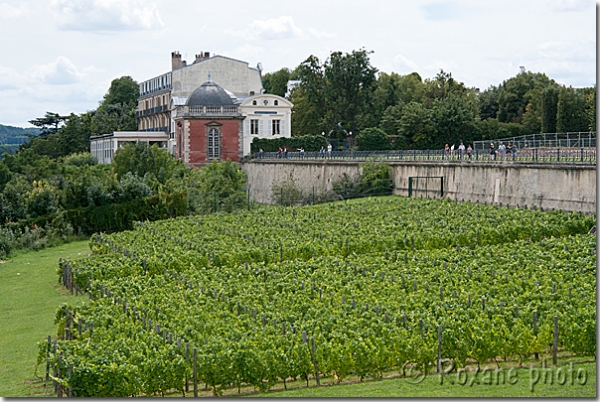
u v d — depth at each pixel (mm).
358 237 53688
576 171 57969
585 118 95875
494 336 27594
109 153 132750
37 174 95625
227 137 115562
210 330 30438
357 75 128125
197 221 70562
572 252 44281
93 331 30906
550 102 103062
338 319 30469
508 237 52844
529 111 123125
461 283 37062
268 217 70062
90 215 78375
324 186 93688
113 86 178250
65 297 46375
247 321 31188
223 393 27484
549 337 27969
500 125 118938
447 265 42594
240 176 92125
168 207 82125
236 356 26766
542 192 61594
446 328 28156
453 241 52344
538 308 30641
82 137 149250
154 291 39281
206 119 114688
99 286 41469
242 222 67875
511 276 37938
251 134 117812
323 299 35500
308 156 101000
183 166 103938
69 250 69438
